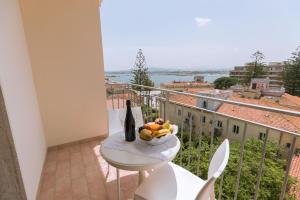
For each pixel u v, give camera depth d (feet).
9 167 4.41
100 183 6.25
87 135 9.53
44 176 6.70
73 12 8.23
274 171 15.26
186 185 3.88
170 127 4.33
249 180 15.47
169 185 3.86
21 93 5.64
